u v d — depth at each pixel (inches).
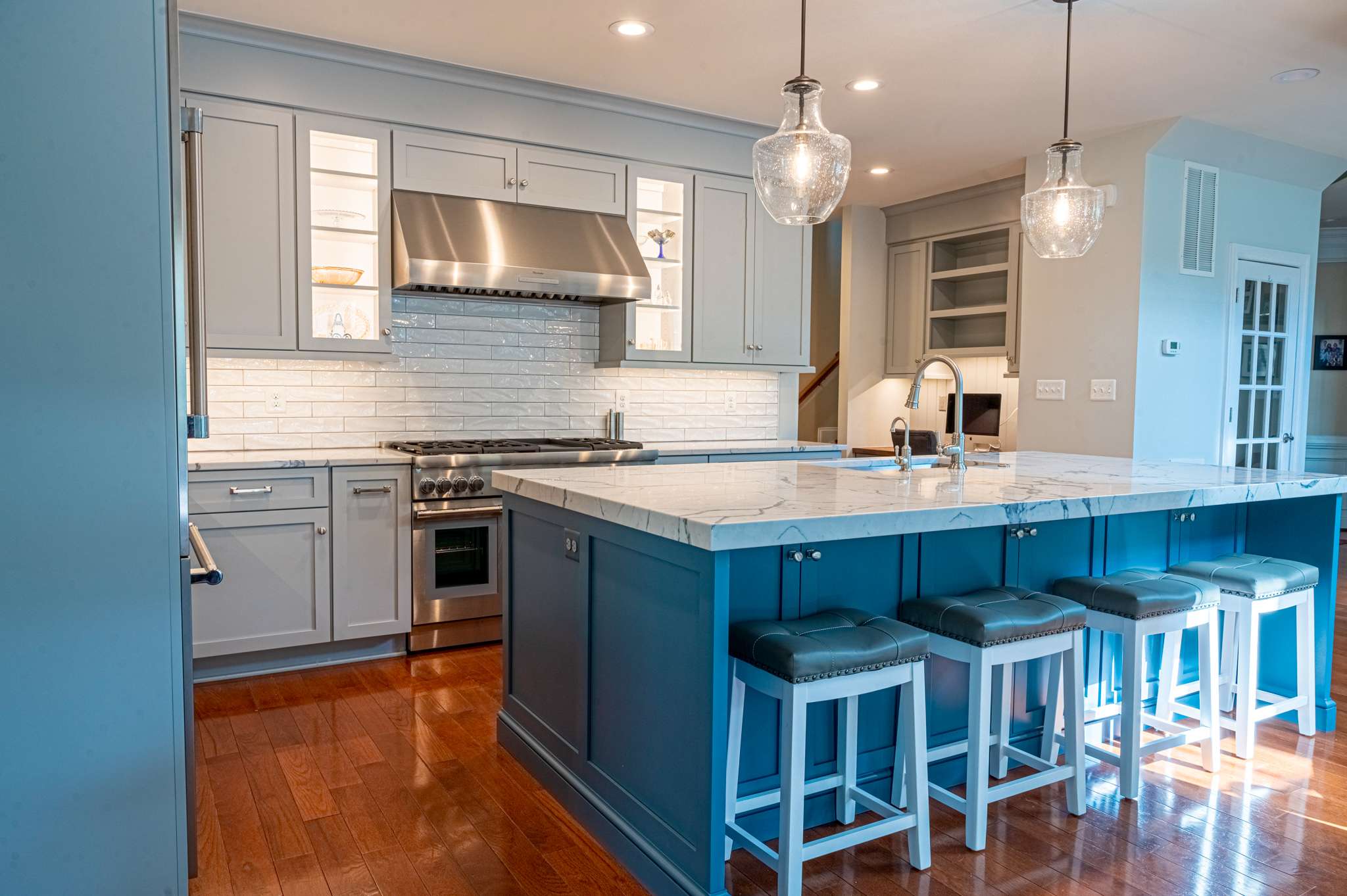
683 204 190.1
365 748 114.3
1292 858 88.5
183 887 67.6
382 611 149.0
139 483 64.9
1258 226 221.3
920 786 84.0
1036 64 156.7
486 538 157.3
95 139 63.0
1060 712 112.1
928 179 235.1
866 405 270.1
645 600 85.3
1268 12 135.2
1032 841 91.4
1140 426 198.8
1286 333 233.0
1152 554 122.2
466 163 165.2
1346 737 120.9
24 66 61.3
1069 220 125.0
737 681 83.4
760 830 89.8
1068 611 92.7
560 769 101.0
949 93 171.6
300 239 150.7
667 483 103.1
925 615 92.1
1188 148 197.3
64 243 62.5
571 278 165.5
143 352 64.7
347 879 84.0
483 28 143.5
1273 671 131.8
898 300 267.6
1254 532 134.6
